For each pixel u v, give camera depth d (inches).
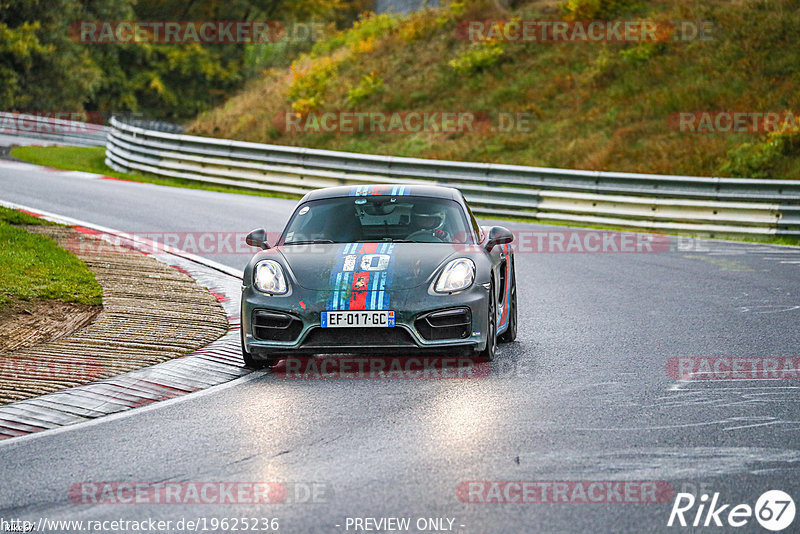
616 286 1562.5
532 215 2615.7
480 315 971.9
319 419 795.4
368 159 2891.2
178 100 7632.9
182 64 7529.5
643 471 645.3
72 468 676.7
